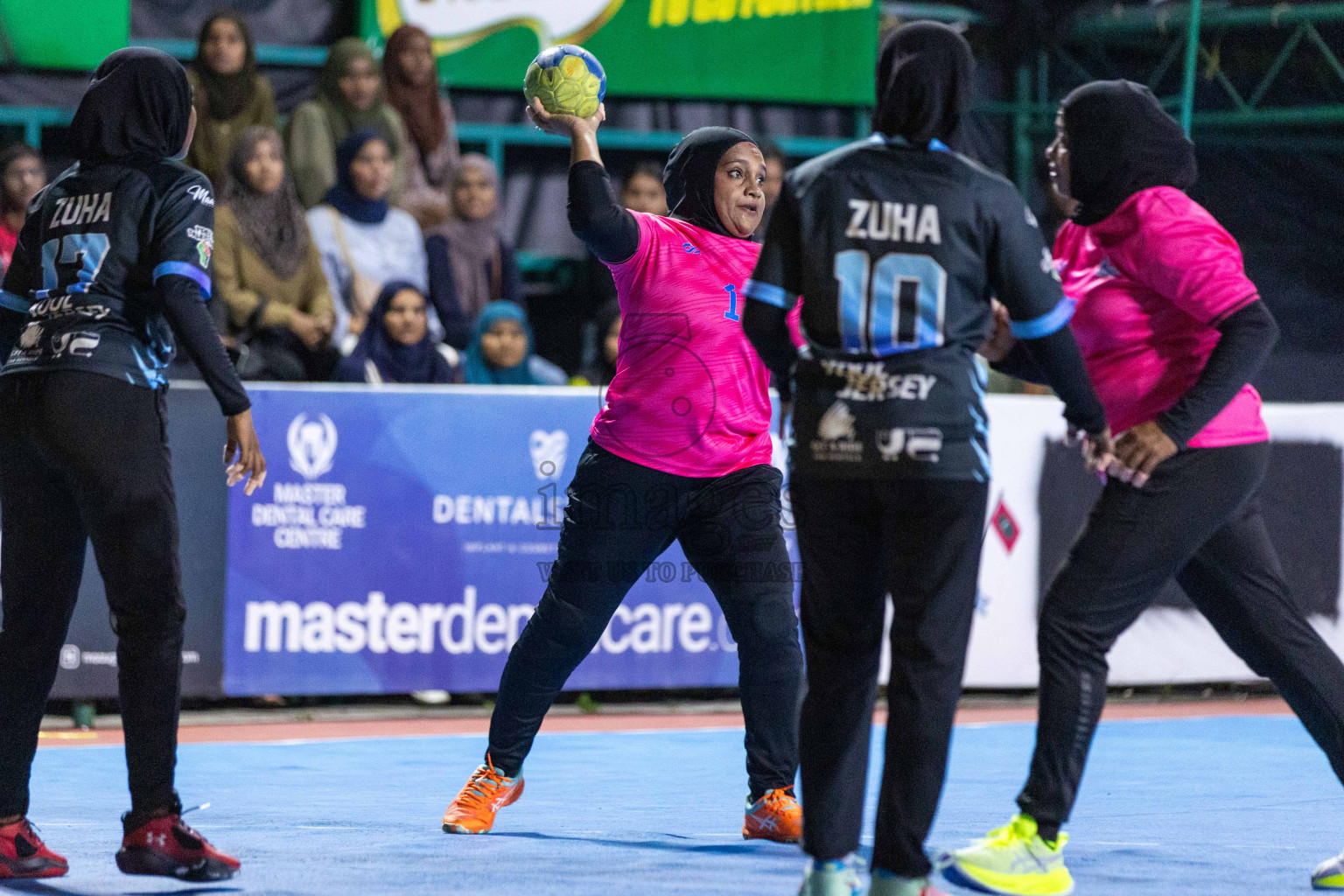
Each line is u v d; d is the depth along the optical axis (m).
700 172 12.34
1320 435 23.62
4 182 23.64
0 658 10.48
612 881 10.41
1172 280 10.36
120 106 10.48
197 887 10.09
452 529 20.72
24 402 10.16
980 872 10.27
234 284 23.62
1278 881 10.83
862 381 9.02
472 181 26.89
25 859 10.38
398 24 29.97
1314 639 11.20
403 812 13.65
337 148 26.08
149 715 10.14
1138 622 23.11
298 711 20.97
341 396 20.30
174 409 19.67
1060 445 22.52
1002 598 22.31
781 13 31.67
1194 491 10.48
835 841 9.19
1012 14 36.59
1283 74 37.56
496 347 24.61
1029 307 9.20
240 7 29.69
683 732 19.95
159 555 10.22
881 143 9.26
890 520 9.07
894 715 8.98
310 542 20.19
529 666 12.48
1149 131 10.53
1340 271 37.25
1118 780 15.93
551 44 30.62
